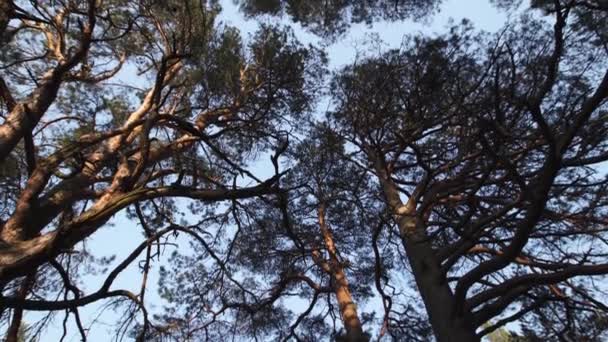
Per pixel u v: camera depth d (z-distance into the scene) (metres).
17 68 9.90
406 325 9.38
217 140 9.98
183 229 6.55
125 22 10.13
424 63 8.41
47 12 8.74
